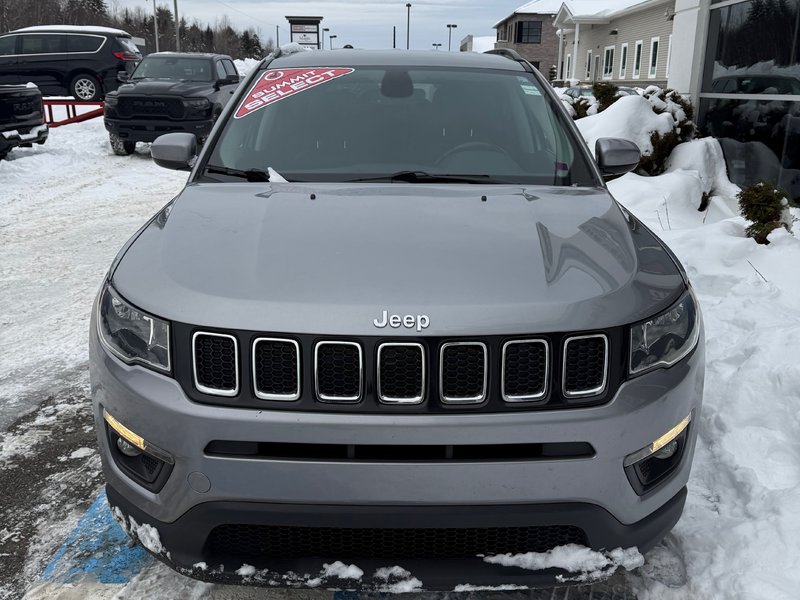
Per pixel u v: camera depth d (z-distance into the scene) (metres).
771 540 2.39
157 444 1.92
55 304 5.28
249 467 1.85
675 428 2.04
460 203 2.54
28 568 2.46
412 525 1.86
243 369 1.87
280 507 1.86
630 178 7.77
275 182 2.84
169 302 1.96
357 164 2.96
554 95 3.42
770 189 5.36
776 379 3.24
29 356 4.31
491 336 1.84
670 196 7.27
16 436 3.36
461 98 3.30
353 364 1.85
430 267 2.03
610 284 2.03
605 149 3.23
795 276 4.75
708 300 4.71
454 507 1.86
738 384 3.32
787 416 3.08
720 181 8.08
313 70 3.51
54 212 8.70
